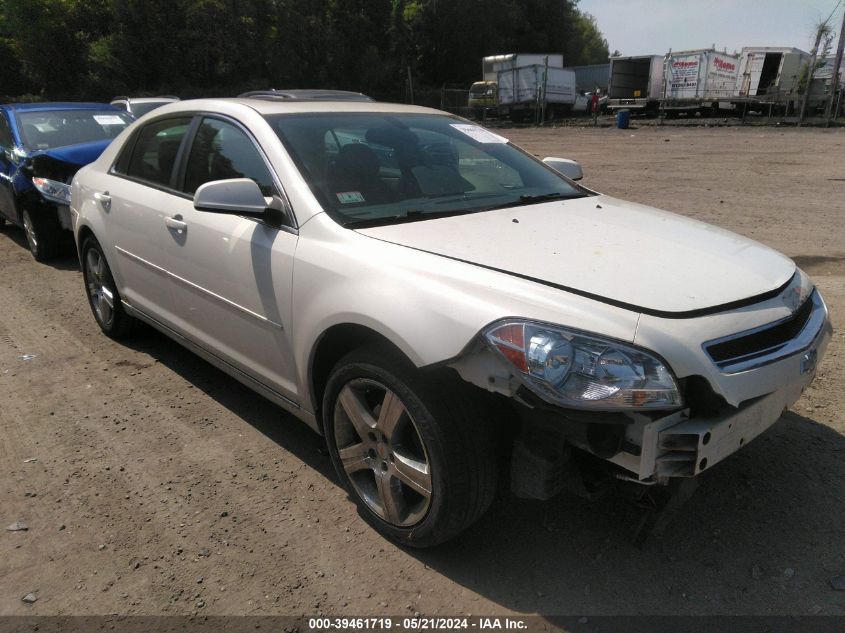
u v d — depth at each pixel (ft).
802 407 12.07
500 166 12.23
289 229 9.61
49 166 22.77
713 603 7.75
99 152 23.84
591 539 8.90
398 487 8.61
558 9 202.90
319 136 10.67
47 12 116.98
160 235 12.26
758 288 7.99
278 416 12.47
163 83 123.13
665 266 8.14
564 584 8.12
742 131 78.18
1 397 13.33
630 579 8.16
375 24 151.43
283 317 9.58
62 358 15.28
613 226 9.74
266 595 8.04
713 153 55.36
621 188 37.91
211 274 11.00
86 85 119.24
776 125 82.48
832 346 14.62
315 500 9.87
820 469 10.21
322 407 9.45
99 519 9.48
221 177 11.15
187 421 12.29
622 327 6.86
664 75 99.81
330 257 8.86
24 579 8.36
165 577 8.35
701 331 7.04
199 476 10.52
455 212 10.06
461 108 125.18
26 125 25.54
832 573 8.15
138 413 12.62
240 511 9.64
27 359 15.25
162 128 13.23
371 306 8.04
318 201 9.54
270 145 10.28
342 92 13.76
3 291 20.80
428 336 7.47
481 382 7.22
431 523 8.08
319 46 136.77
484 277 7.68
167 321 12.96
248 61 130.11
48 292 20.62
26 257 25.31
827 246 23.70
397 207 10.00
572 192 12.07
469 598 7.95
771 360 7.54
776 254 9.52
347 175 10.18
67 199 22.54
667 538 8.86
